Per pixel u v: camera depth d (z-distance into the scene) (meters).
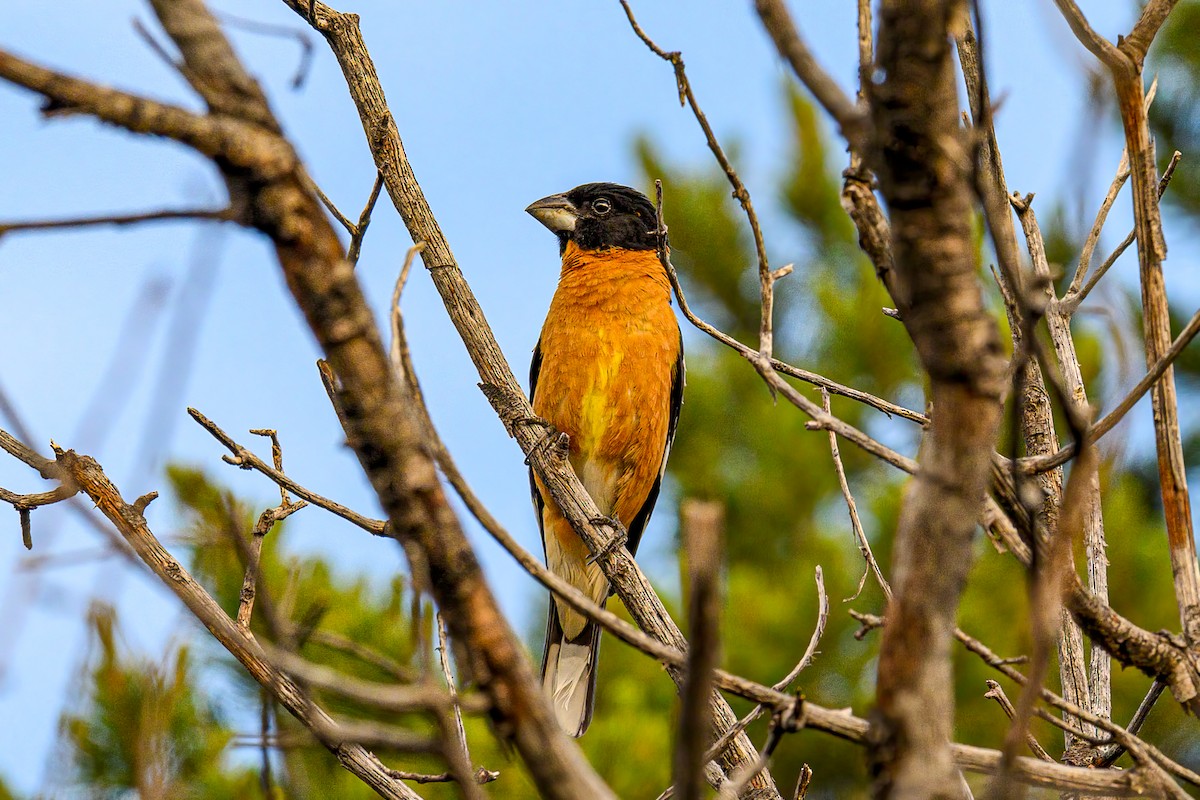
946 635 3.75
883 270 4.32
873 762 3.78
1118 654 5.01
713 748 6.15
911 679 3.74
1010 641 14.88
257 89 3.71
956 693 15.01
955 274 3.73
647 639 4.25
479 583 3.84
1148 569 14.57
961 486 3.74
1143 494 15.38
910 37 3.66
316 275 3.75
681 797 3.67
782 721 4.34
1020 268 4.34
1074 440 4.12
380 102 8.90
